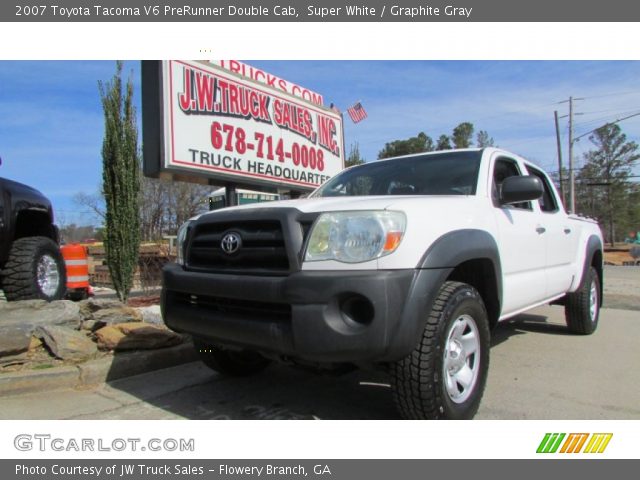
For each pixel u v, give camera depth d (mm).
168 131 5512
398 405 2811
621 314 7496
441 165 4102
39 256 5902
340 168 8320
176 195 34469
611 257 36000
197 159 5824
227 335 2943
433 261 2727
